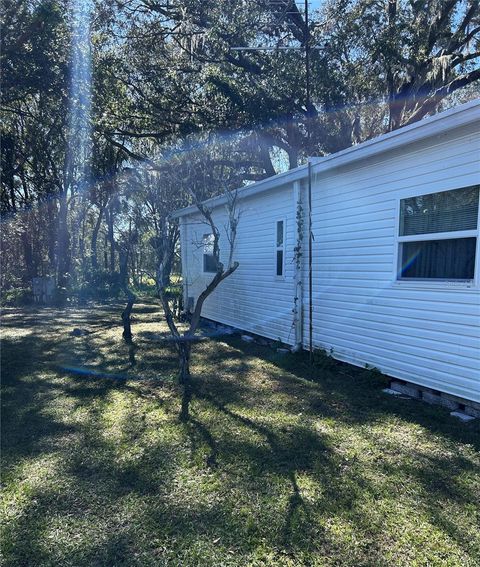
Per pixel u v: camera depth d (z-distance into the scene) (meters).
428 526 2.39
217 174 14.04
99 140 17.06
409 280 4.68
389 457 3.21
